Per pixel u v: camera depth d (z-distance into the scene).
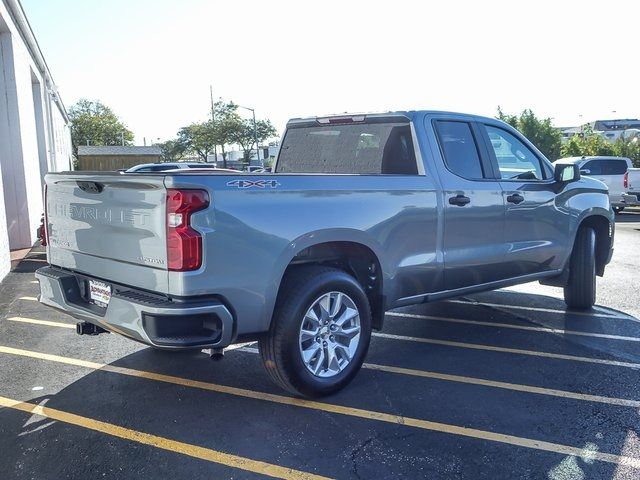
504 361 5.06
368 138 5.32
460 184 5.07
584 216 6.44
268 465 3.35
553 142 36.59
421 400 4.23
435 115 5.12
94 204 4.00
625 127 71.50
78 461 3.39
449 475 3.24
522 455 3.46
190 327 3.51
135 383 4.57
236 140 61.28
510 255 5.58
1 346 5.53
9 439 3.66
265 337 3.93
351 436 3.69
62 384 4.56
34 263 10.55
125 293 3.72
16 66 12.44
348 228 4.19
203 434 3.72
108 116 80.81
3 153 12.45
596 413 4.02
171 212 3.43
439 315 6.60
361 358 4.39
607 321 6.36
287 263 3.86
